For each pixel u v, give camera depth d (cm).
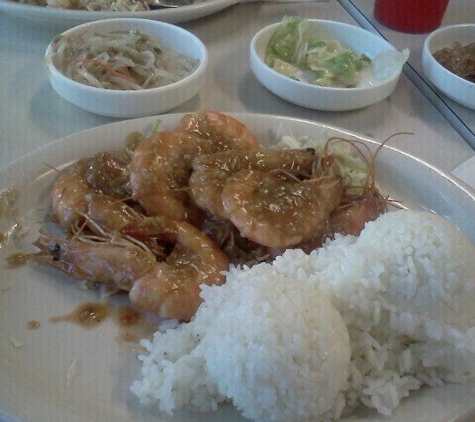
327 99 33
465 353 20
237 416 20
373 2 45
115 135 28
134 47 35
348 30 38
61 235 25
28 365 20
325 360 18
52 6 37
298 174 26
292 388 18
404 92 37
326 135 30
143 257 23
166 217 24
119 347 22
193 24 41
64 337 22
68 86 30
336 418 19
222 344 19
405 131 34
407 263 21
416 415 19
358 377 20
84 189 25
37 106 33
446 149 32
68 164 27
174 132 26
